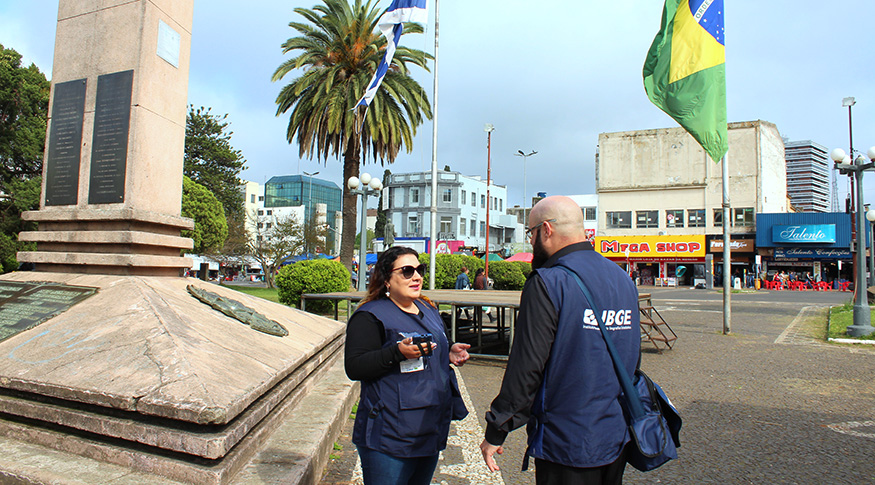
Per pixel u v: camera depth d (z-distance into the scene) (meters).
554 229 2.31
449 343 2.68
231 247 37.19
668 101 10.41
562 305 2.06
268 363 3.88
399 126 19.94
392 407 2.31
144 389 2.94
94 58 5.73
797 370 7.99
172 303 4.37
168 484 2.68
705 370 8.02
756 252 40.88
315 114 19.22
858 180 11.46
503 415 2.03
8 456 2.94
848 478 3.89
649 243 43.88
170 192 5.95
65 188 5.71
